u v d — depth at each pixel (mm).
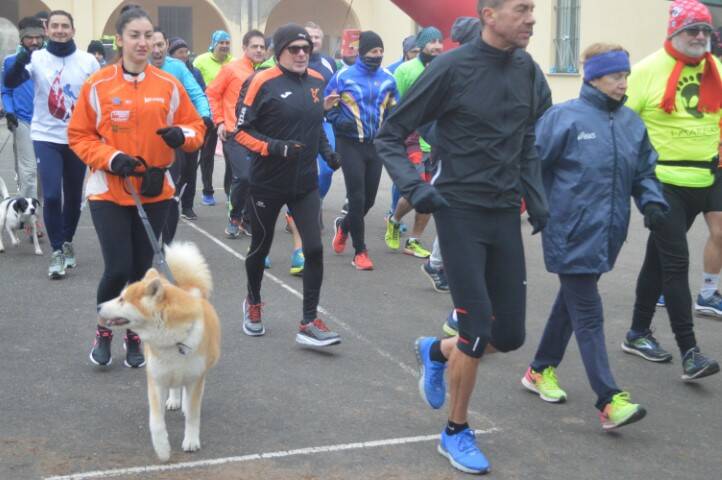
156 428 4129
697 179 5789
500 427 4785
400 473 4176
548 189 4820
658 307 7219
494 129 4027
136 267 5434
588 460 4410
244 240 9516
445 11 10359
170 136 5066
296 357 5797
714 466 4395
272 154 5598
